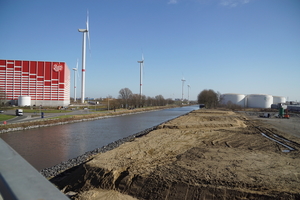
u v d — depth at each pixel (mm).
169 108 161375
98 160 17500
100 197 12570
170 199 11984
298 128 43312
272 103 135875
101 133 43469
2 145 3439
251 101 134625
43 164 22953
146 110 123375
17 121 50031
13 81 97438
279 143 26328
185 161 17500
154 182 13172
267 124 49906
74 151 28641
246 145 24859
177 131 36219
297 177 13781
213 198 11656
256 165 16359
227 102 134625
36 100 99812
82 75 111375
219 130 37375
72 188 14617
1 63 96250
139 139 28469
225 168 15445
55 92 101562
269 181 12977
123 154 19844
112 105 113500
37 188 2047
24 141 34438
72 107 105125
